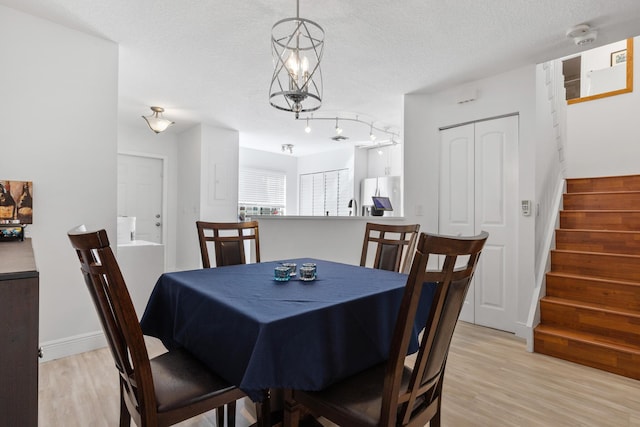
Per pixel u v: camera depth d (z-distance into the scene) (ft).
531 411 6.24
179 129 18.28
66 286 8.31
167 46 9.10
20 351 2.88
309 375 3.58
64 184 8.29
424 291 5.10
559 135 12.75
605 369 7.85
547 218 11.34
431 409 4.00
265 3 7.19
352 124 16.67
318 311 3.76
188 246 18.15
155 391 3.81
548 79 11.20
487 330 10.78
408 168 12.56
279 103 13.02
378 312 4.53
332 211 23.53
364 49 9.16
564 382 7.32
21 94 7.73
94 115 8.69
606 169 14.05
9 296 2.84
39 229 7.95
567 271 10.02
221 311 3.99
